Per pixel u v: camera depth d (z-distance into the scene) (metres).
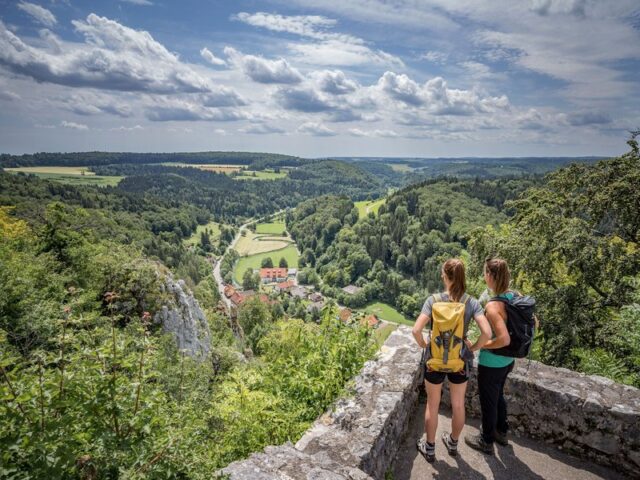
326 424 3.83
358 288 118.81
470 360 3.72
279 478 2.92
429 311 3.76
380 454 3.63
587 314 12.71
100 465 3.00
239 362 31.34
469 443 4.11
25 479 2.59
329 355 5.34
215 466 4.39
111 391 3.26
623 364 6.59
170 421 4.16
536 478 3.71
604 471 3.78
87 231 29.70
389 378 4.51
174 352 15.19
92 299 18.55
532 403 4.21
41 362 3.20
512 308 3.72
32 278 17.91
